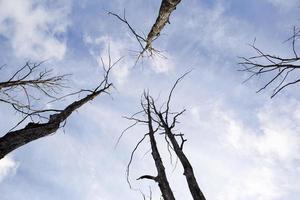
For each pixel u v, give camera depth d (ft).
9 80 21.26
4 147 18.29
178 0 24.79
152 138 32.48
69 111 21.93
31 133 19.47
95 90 24.04
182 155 29.78
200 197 25.95
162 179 27.99
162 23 28.14
